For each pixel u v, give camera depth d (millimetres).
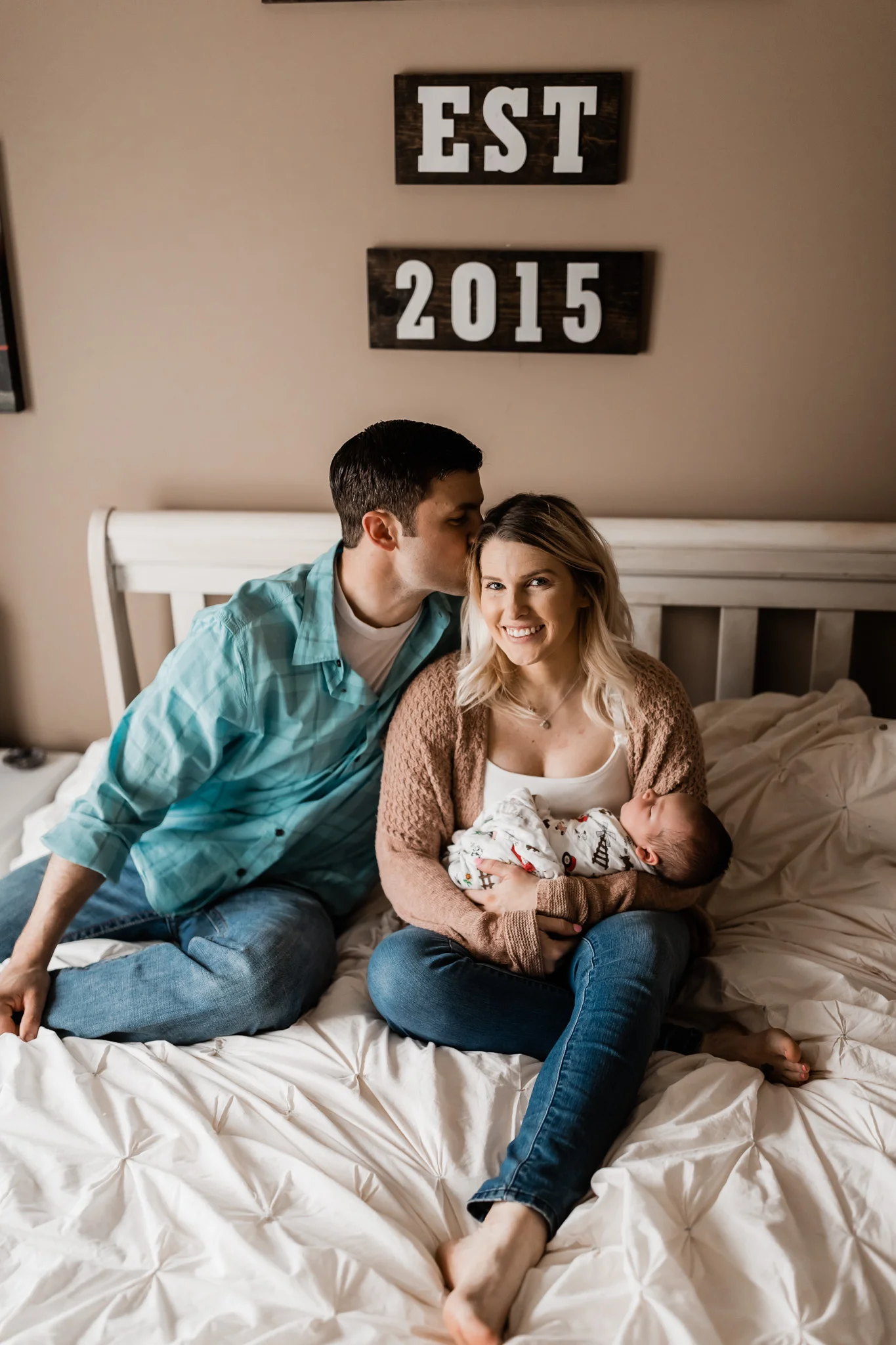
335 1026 1390
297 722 1514
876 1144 1188
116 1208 1141
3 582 2217
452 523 1425
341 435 2059
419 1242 1110
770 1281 1035
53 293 2039
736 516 2021
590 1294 1021
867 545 1894
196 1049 1371
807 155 1828
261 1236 1086
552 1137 1146
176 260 1999
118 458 2119
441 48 1844
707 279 1905
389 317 1951
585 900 1364
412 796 1476
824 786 1672
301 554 2006
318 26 1854
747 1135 1192
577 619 1464
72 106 1940
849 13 1757
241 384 2051
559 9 1802
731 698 2035
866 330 1902
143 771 1477
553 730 1493
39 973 1421
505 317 1931
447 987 1336
